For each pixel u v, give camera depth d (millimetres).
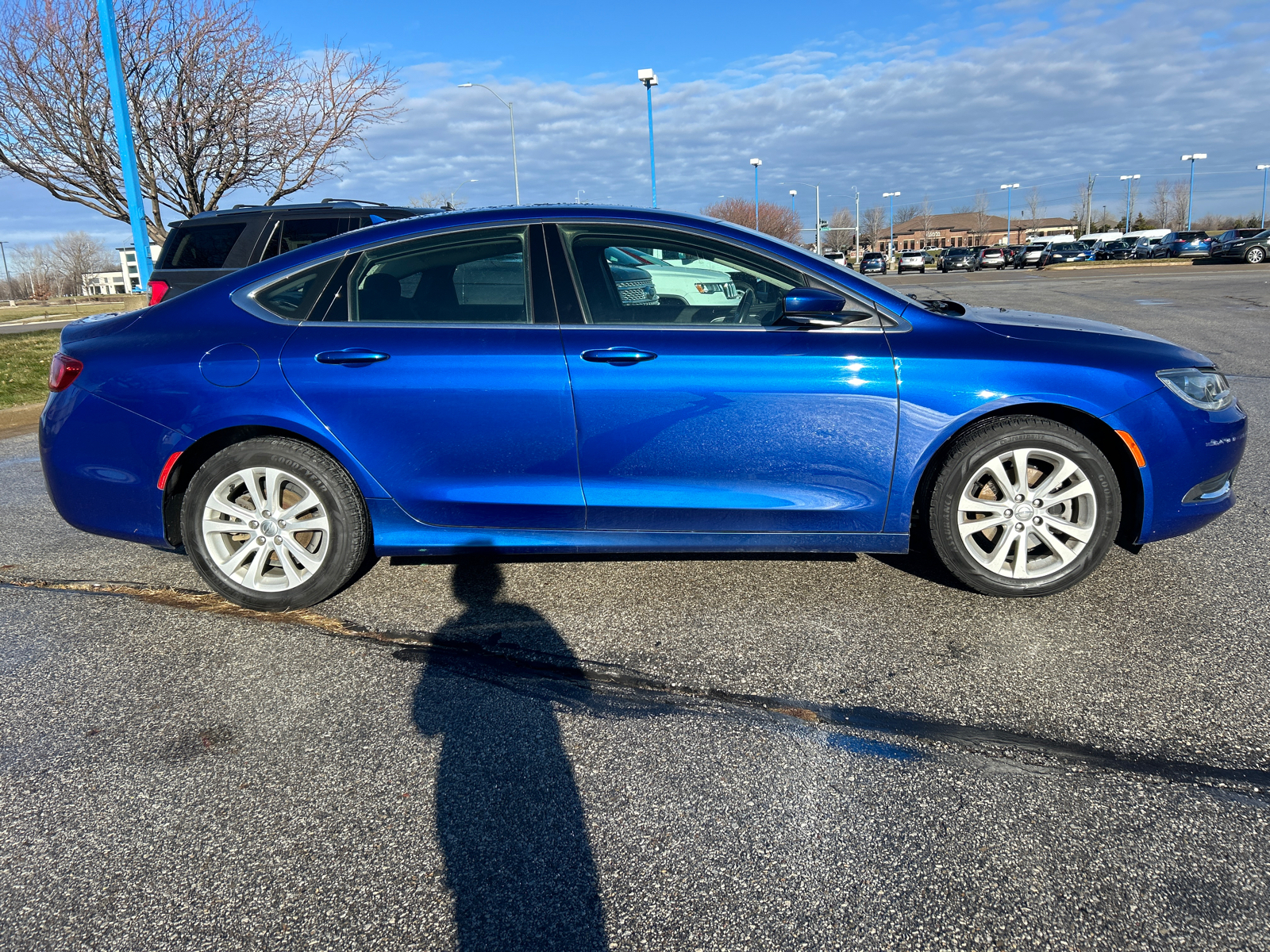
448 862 2037
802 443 3238
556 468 3305
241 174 14508
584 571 3854
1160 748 2404
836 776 2328
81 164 13094
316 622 3396
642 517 3352
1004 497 3305
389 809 2234
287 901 1929
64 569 4078
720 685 2834
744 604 3457
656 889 1932
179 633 3322
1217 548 3926
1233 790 2217
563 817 2188
